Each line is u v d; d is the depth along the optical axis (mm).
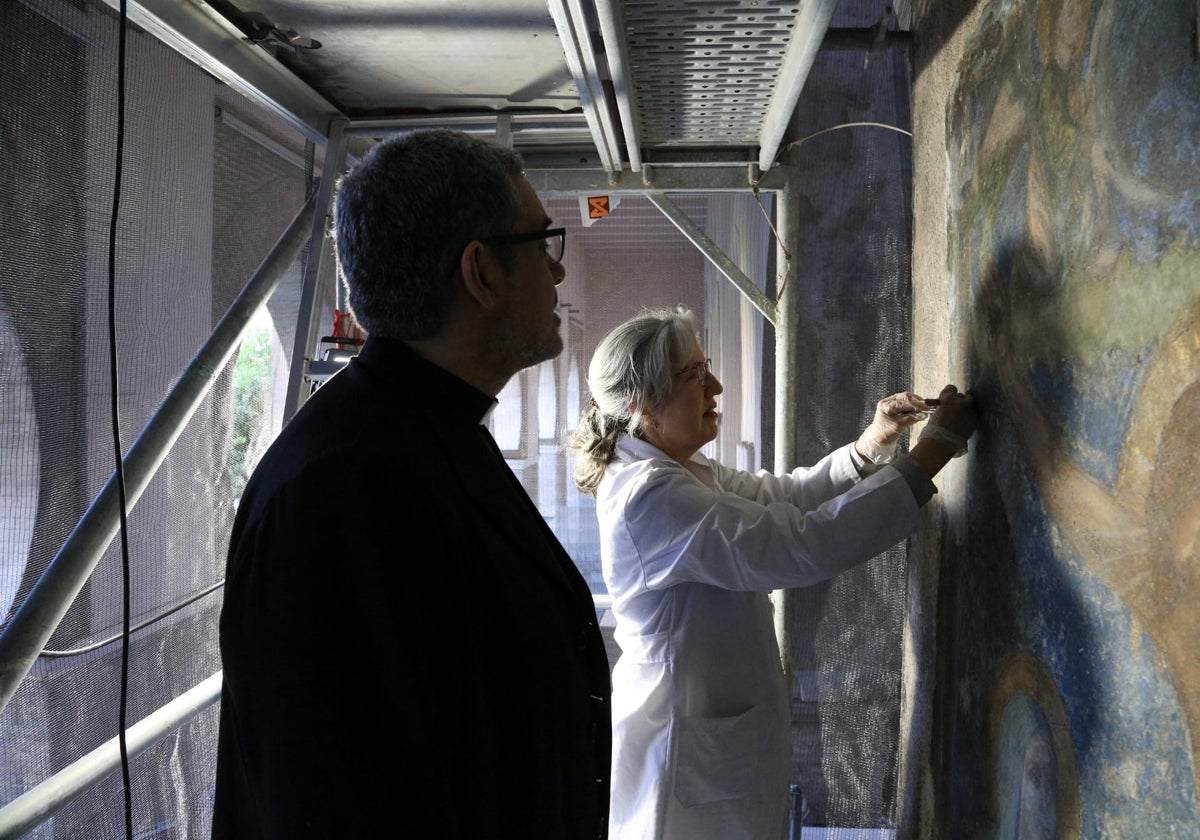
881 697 2252
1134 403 853
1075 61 977
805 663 2277
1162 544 807
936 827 1551
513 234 917
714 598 1627
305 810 757
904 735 1806
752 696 1625
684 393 1681
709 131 2131
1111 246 897
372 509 789
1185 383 763
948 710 1480
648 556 1552
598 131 1886
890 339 2256
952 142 1450
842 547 1358
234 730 886
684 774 1571
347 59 1817
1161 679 812
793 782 2273
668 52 1584
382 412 866
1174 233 778
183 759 1726
